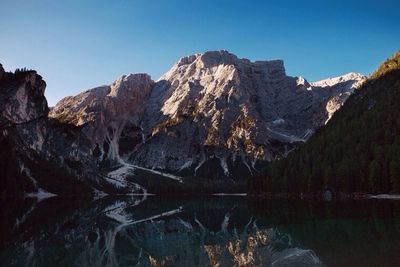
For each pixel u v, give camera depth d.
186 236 58.12
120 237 57.12
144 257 41.19
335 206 107.94
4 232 60.38
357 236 47.56
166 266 36.28
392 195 138.00
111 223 79.00
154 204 179.25
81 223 77.56
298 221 69.69
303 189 177.38
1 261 38.25
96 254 42.91
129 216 99.69
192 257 40.56
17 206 138.38
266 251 41.69
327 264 32.78
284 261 35.44
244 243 48.47
